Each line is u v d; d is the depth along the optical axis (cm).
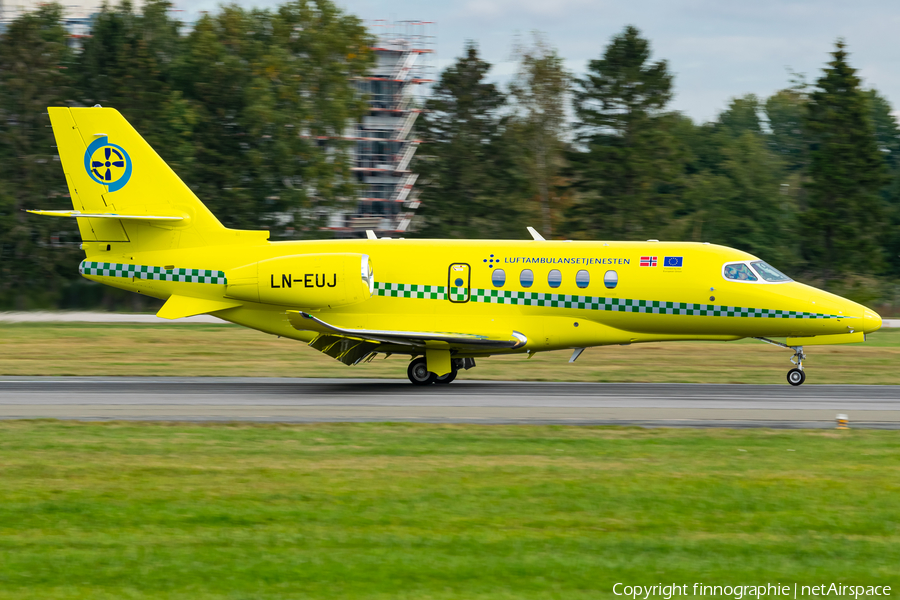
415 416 6462
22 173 19950
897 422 6269
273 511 3938
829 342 8069
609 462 4909
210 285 8231
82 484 4397
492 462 4900
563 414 6550
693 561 3338
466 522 3794
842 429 5966
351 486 4369
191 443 5394
